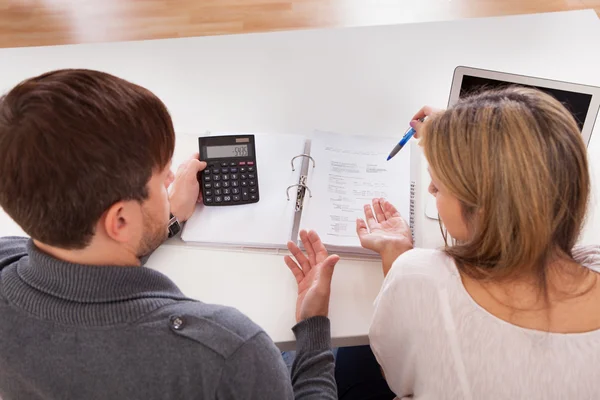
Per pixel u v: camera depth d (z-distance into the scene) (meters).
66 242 0.50
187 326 0.51
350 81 1.23
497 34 1.30
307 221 0.95
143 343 0.50
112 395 0.51
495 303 0.60
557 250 0.61
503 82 0.96
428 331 0.63
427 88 1.20
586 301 0.58
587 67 1.20
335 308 0.85
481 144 0.57
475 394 0.59
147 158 0.50
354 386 1.02
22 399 0.57
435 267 0.65
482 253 0.61
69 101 0.45
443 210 0.67
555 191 0.56
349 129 1.13
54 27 2.50
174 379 0.51
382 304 0.70
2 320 0.52
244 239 0.94
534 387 0.56
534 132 0.56
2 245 0.64
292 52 1.31
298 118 1.16
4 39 2.47
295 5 2.40
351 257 0.93
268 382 0.55
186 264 0.92
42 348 0.51
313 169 1.03
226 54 1.32
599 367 0.56
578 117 0.94
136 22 2.48
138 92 0.50
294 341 0.82
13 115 0.45
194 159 1.00
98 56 1.33
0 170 0.46
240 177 1.00
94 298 0.50
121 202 0.49
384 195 0.99
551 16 1.33
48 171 0.45
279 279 0.90
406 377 0.75
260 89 1.23
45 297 0.51
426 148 0.63
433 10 2.22
